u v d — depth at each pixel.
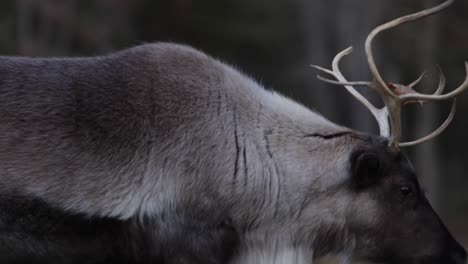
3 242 11.24
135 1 46.06
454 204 47.62
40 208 11.18
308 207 12.13
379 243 12.49
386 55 43.50
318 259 12.48
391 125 12.23
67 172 11.23
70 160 11.24
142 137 11.41
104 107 11.41
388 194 12.39
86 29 45.47
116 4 46.03
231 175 11.65
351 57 43.69
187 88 11.69
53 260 11.40
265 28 49.69
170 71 11.73
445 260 12.72
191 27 46.75
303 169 12.05
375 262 12.62
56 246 11.34
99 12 46.19
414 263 12.63
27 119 11.25
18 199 11.12
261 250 12.04
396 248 12.54
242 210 11.79
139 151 11.39
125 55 11.80
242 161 11.73
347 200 12.27
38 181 11.16
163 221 11.41
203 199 11.54
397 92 12.30
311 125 12.27
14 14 43.69
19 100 11.29
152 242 11.44
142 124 11.44
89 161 11.28
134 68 11.66
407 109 47.34
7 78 11.39
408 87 12.33
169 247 11.47
